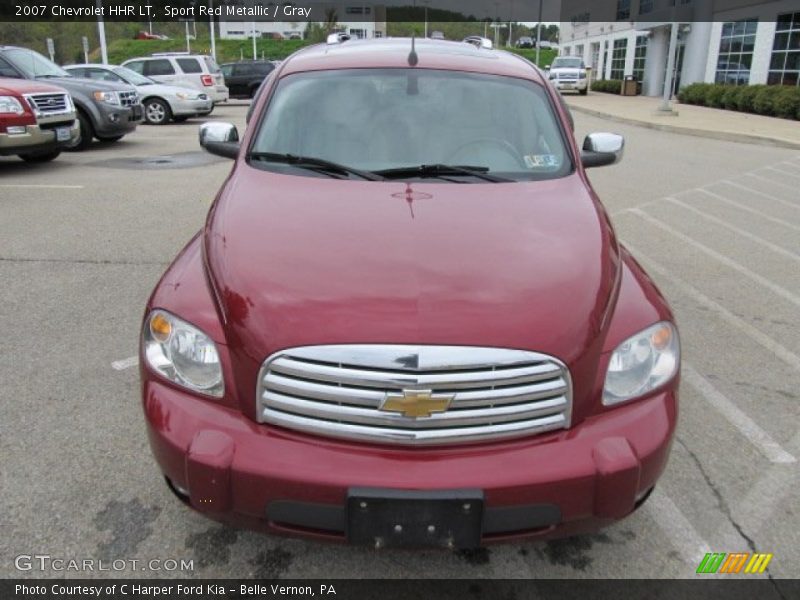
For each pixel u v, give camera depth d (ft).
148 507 9.21
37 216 24.26
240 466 7.00
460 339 6.91
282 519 7.09
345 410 6.95
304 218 8.93
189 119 65.57
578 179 10.82
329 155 10.98
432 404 6.84
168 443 7.33
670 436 7.55
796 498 9.75
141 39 204.85
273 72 12.96
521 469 6.92
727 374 13.48
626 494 7.18
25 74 40.32
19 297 16.46
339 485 6.84
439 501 6.75
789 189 32.40
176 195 28.14
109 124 42.29
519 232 8.76
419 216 9.04
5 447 10.39
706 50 92.84
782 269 20.17
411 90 11.87
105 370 12.89
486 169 10.84
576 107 87.25
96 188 29.45
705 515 9.38
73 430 10.88
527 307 7.29
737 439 11.19
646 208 28.07
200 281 8.27
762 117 68.64
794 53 73.46
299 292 7.43
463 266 7.88
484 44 15.02
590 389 7.32
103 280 17.74
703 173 36.78
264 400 7.16
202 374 7.50
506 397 6.95
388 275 7.66
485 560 8.53
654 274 19.49
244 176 10.46
